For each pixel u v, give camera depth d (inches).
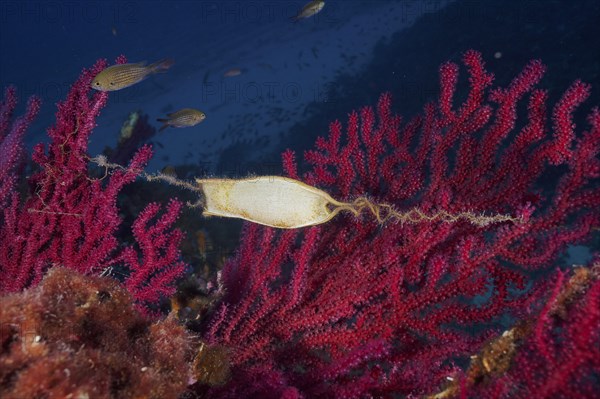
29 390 46.3
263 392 83.4
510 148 110.7
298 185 77.7
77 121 117.6
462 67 542.3
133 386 56.6
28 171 183.0
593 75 390.9
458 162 117.4
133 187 219.0
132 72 183.0
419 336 99.1
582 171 95.3
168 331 71.3
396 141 131.6
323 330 101.0
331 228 123.0
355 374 97.3
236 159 655.1
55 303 58.0
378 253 109.7
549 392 57.6
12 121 161.8
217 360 84.3
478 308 92.0
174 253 112.5
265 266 110.8
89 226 116.6
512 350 70.8
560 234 90.7
